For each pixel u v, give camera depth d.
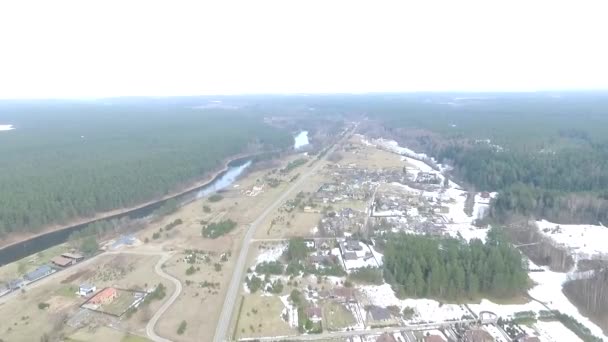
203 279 126.00
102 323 103.31
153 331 100.00
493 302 113.69
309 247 148.00
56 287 122.06
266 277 125.31
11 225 162.62
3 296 117.25
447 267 117.94
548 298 115.69
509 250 127.56
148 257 142.50
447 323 103.69
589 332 99.50
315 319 104.62
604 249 141.88
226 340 96.69
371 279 124.00
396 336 98.75
